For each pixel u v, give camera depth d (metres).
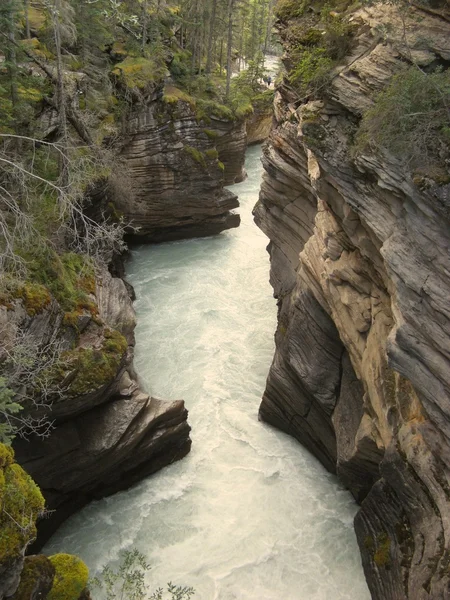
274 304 26.11
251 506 16.48
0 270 14.46
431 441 11.60
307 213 19.59
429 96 11.28
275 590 14.27
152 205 29.25
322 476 17.56
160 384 20.75
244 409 20.05
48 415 14.50
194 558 14.91
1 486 8.03
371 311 14.55
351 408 15.94
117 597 13.73
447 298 10.47
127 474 16.72
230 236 32.53
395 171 11.49
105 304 18.30
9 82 19.09
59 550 14.99
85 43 26.53
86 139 22.30
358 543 14.45
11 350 13.21
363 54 14.00
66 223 19.05
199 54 38.88
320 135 13.94
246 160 44.22
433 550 11.13
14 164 15.78
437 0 12.84
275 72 54.09
